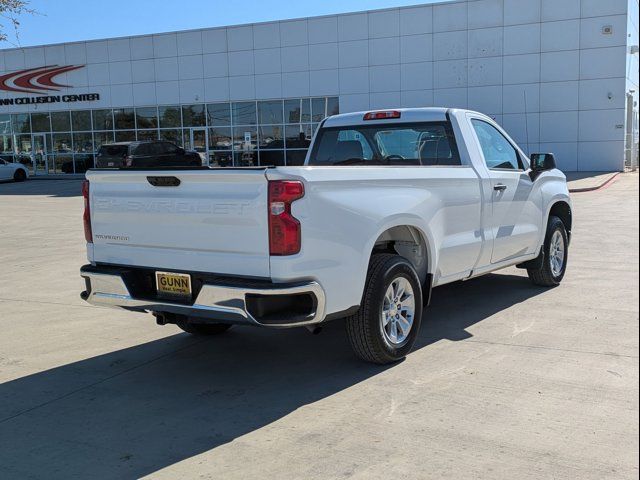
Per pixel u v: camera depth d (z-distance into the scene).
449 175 5.70
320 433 4.00
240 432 4.07
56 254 11.30
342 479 3.44
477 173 6.14
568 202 7.99
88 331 6.47
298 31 32.00
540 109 28.67
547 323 6.17
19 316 7.08
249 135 33.78
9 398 4.75
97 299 5.10
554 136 28.62
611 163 28.00
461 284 8.03
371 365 5.20
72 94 37.19
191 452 3.82
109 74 36.19
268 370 5.22
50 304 7.61
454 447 3.74
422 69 30.19
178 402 4.61
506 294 7.42
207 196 4.45
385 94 30.97
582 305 6.81
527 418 4.09
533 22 28.27
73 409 4.52
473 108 29.64
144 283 4.95
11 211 18.97
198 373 5.21
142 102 35.72
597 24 27.41
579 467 3.47
